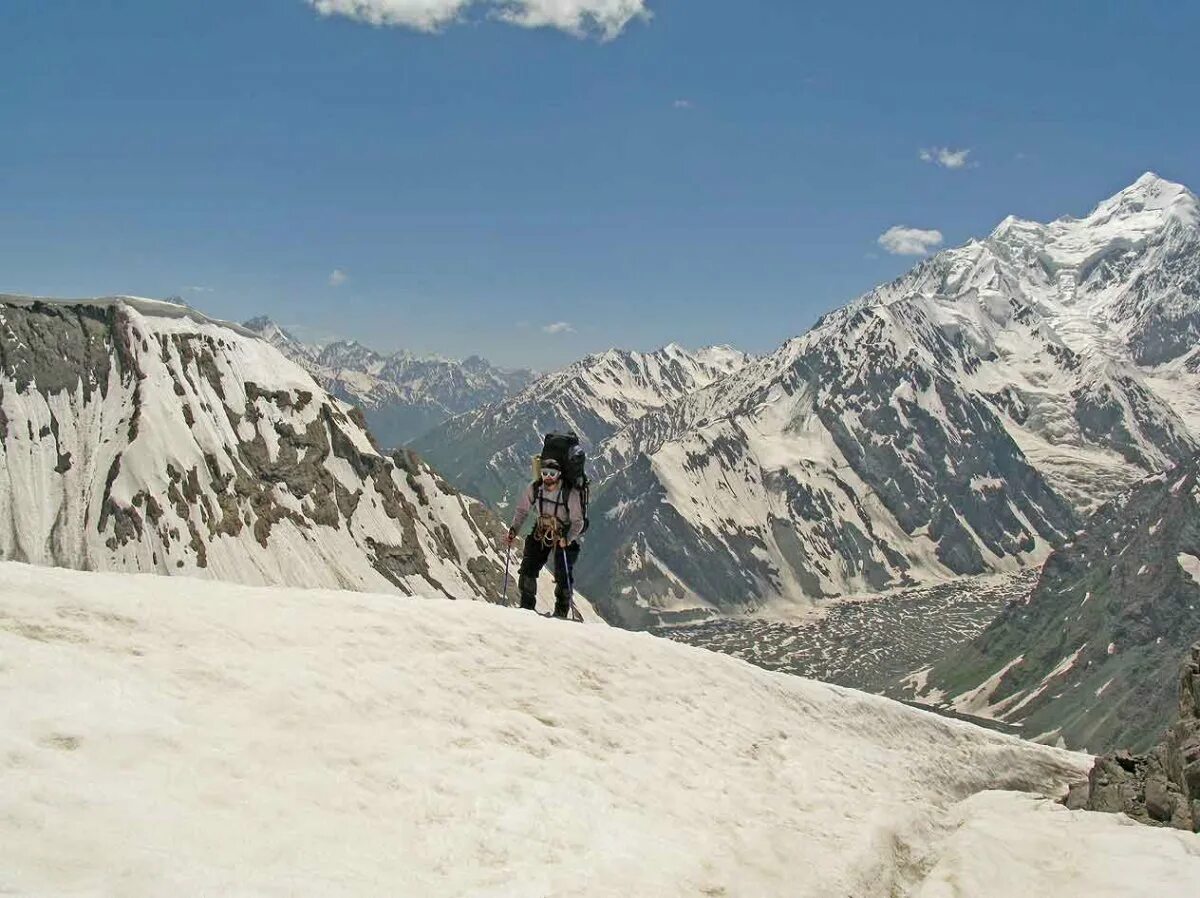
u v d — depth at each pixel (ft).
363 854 29.99
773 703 70.33
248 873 26.14
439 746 40.70
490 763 40.75
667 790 47.24
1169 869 48.57
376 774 35.94
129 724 32.19
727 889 38.09
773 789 54.34
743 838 44.50
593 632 64.54
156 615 42.39
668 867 37.65
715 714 62.28
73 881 22.65
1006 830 56.95
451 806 35.78
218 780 31.07
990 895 46.55
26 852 23.15
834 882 43.45
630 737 52.26
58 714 31.01
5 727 29.09
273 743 35.04
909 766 72.69
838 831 50.96
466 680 49.83
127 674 35.91
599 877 34.55
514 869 32.99
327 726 38.24
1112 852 52.37
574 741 48.32
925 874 51.57
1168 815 62.23
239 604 48.67
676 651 68.80
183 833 26.96
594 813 40.04
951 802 70.95
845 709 76.89
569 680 56.13
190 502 649.20
